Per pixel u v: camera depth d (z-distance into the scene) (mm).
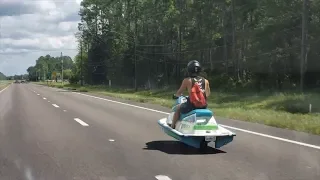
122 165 7684
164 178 6703
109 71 87688
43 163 7887
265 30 45625
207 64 64688
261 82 47531
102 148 9516
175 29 70188
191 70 9219
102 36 90875
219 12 56938
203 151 9086
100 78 97062
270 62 46969
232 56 56656
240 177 6758
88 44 95938
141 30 78875
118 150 9242
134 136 11414
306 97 28797
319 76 42344
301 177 6742
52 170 7309
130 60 79938
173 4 63719
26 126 13969
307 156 8430
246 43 53938
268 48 46781
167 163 7840
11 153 8930
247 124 14234
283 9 43188
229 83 51469
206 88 9258
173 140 10680
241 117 16234
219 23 59031
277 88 44438
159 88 62375
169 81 72562
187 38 67438
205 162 7926
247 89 47531
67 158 8359
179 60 68500
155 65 75688
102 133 12070
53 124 14531
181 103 9438
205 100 9141
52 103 27438
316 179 6621
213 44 62688
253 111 19891
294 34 43750
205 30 62281
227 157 8398
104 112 19641
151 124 14367
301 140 10492
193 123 8844
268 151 9008
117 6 81312
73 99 32969
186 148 9477
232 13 51812
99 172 7137
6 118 16859
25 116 17703
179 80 68562
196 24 63844
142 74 77812
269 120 14469
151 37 76125
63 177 6812
